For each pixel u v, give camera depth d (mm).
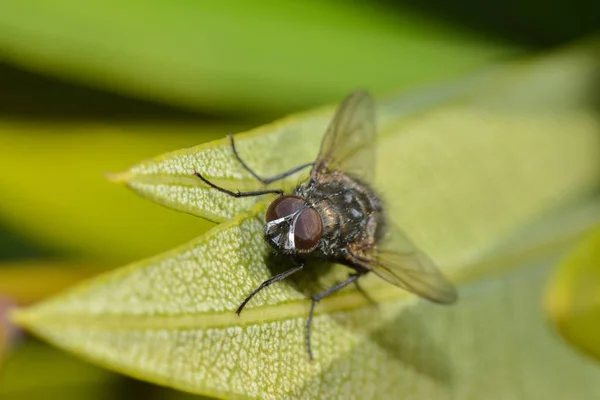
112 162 104
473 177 100
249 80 102
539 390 96
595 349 97
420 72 107
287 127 90
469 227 99
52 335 83
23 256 105
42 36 97
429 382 92
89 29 98
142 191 81
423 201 98
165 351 83
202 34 101
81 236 103
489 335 96
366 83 106
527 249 100
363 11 106
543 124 104
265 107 103
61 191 103
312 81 104
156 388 103
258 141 88
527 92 104
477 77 102
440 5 108
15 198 103
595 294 97
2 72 101
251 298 84
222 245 83
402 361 91
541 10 110
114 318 83
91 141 104
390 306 92
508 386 95
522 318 97
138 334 83
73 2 98
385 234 93
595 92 105
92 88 101
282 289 86
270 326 85
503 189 101
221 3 102
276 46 103
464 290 97
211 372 82
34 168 103
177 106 103
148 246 103
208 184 84
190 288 83
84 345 83
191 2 101
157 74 100
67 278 95
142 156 104
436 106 99
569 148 104
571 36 110
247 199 86
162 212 103
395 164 98
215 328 83
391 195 97
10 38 97
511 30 110
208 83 101
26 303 93
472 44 109
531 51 110
